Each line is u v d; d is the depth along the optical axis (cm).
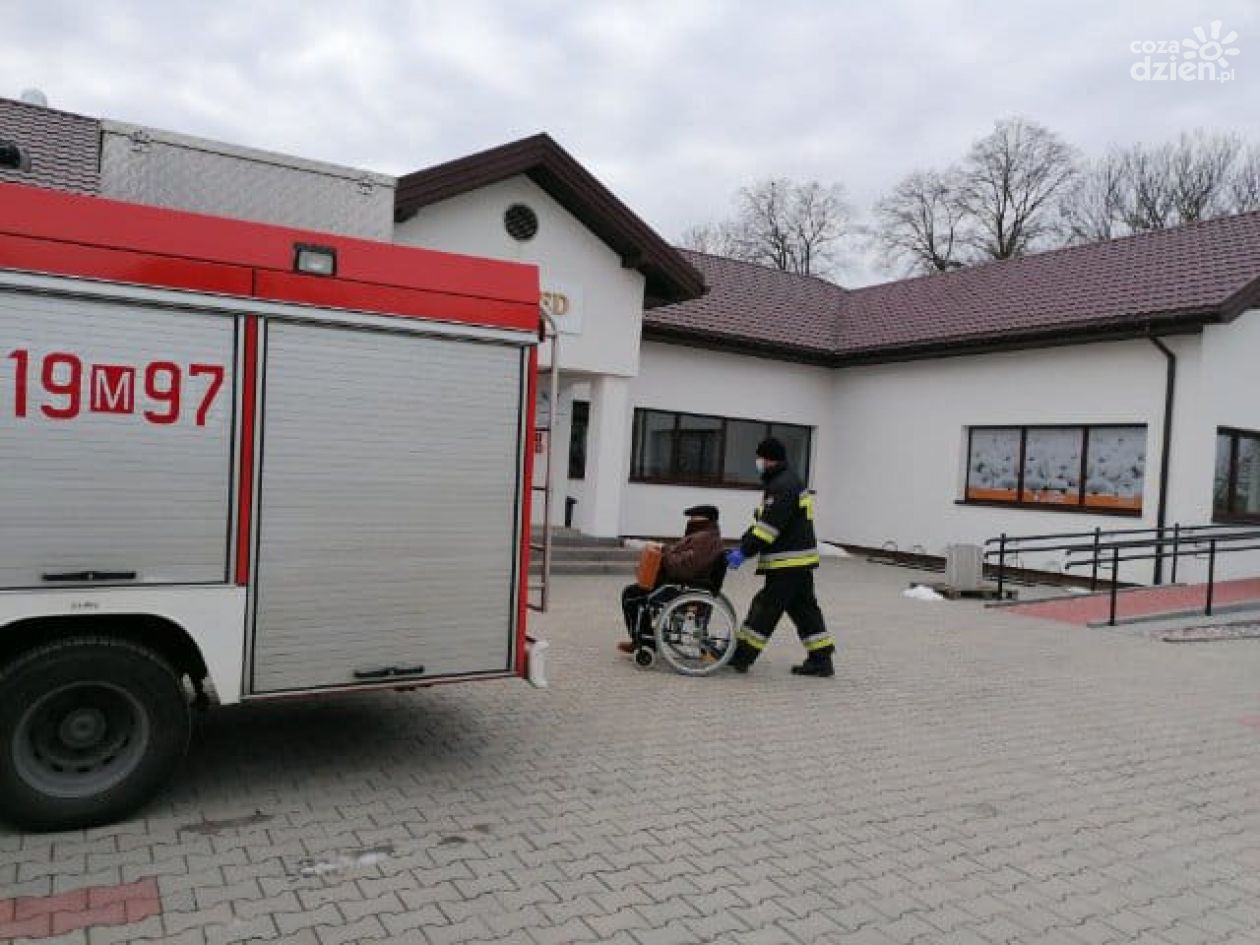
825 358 1912
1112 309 1483
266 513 449
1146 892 405
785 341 1872
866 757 579
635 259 1418
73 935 329
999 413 1641
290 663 457
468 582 505
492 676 514
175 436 429
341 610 469
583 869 401
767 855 425
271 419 450
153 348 425
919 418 1784
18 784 408
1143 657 936
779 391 1903
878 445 1866
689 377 1792
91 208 414
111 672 423
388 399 481
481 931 344
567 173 1328
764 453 779
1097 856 442
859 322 2030
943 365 1741
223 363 439
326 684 466
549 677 743
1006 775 557
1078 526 1517
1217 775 572
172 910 350
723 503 1836
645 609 790
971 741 625
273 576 451
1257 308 1433
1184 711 726
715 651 783
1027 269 1883
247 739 558
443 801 473
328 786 487
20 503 399
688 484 1792
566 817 459
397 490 483
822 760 568
